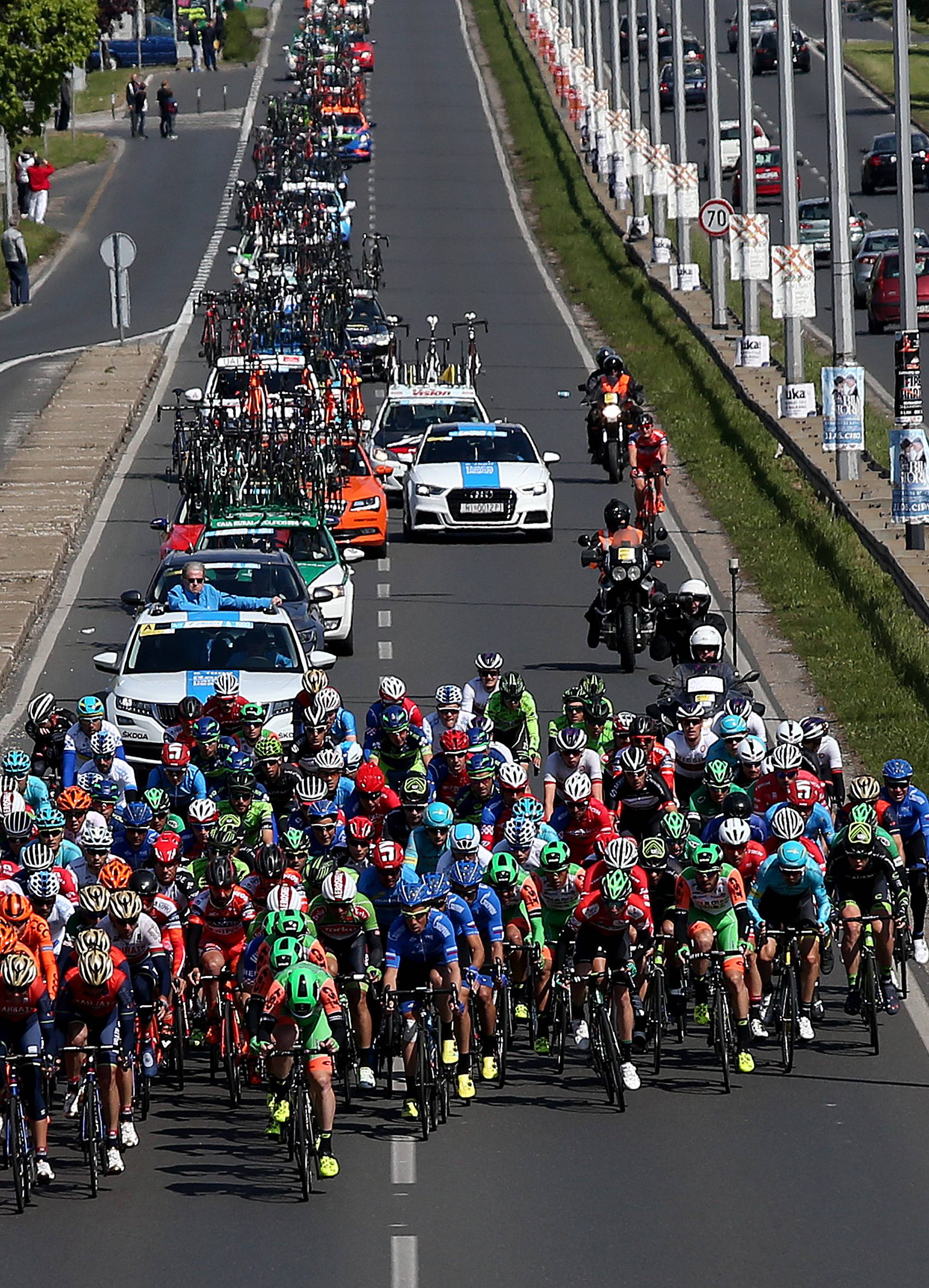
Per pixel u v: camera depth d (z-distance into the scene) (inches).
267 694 3198.8
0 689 3671.3
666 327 7583.7
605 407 5605.3
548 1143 2028.8
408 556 4835.1
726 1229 1790.1
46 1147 1974.7
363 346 7116.1
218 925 2223.2
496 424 5231.3
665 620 3344.0
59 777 2743.6
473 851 2182.6
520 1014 2343.8
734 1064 2258.9
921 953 2481.5
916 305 4377.5
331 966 2085.4
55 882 2092.8
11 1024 1925.4
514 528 4931.1
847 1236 1772.9
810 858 2279.8
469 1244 1763.0
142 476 5536.4
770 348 6830.7
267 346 6446.9
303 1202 1877.5
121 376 6801.2
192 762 2635.3
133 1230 1818.4
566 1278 1685.5
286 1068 1968.5
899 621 3917.3
